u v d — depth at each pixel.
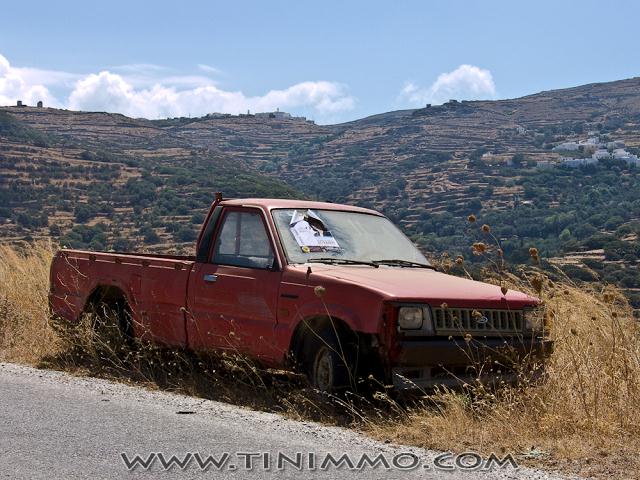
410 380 6.74
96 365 8.83
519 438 5.98
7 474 4.70
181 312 8.34
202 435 5.64
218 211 8.32
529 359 7.20
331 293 7.06
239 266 7.91
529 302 7.36
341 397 6.90
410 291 6.89
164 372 8.39
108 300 9.48
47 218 176.75
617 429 6.15
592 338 8.45
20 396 6.94
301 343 7.35
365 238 8.28
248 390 7.75
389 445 5.66
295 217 8.04
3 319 10.45
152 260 8.77
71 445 5.32
